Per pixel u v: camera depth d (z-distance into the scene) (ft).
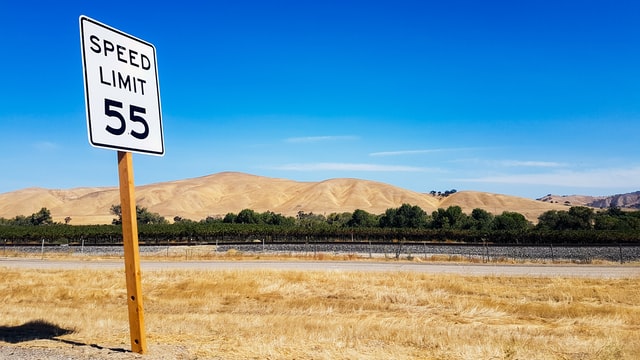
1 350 26.11
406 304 62.69
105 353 25.21
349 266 109.09
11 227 205.46
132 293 25.40
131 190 25.27
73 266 113.50
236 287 73.92
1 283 80.84
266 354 27.81
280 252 144.66
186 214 636.07
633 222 197.88
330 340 33.12
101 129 23.77
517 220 227.81
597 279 82.53
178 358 25.25
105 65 24.36
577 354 30.78
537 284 79.25
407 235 187.62
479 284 78.02
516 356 29.43
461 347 31.99
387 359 28.35
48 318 43.55
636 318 51.85
